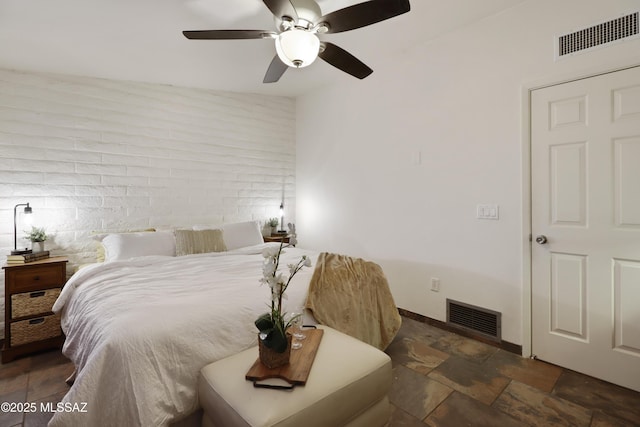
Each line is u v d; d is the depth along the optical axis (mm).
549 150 2102
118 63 2717
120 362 1203
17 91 2602
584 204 1972
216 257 2734
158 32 2254
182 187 3434
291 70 3305
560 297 2076
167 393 1251
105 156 2975
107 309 1501
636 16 1768
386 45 2797
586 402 1709
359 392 1265
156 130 3262
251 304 1626
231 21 2164
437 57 2688
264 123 4066
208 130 3613
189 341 1356
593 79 1919
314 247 4074
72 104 2822
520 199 2229
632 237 1811
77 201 2834
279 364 1270
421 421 1565
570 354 2035
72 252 2799
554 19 2053
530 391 1810
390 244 3139
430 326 2766
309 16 1687
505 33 2275
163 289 1781
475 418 1586
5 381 1979
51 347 2424
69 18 2025
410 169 2939
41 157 2682
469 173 2512
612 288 1883
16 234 2568
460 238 2582
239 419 1054
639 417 1587
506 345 2316
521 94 2199
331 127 3777
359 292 2174
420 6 2213
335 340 1574
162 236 2850
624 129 1823
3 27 2082
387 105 3127
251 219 3971
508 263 2305
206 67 2924
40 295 2383
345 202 3631
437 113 2711
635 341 1806
